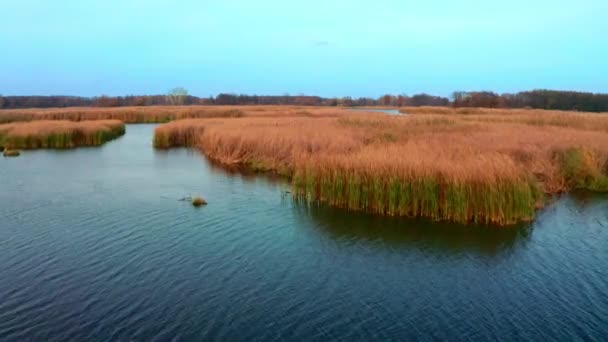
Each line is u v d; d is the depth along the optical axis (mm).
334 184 17562
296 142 25469
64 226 15367
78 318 9422
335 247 13477
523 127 34156
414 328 9141
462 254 12938
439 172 16062
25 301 10133
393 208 16328
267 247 13492
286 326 9188
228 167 26594
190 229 15102
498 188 15234
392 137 27203
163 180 22938
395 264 12273
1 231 14805
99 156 31547
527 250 13211
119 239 14125
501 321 9391
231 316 9555
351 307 9969
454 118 47188
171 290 10719
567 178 20938
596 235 14430
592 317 9508
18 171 25453
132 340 8633
